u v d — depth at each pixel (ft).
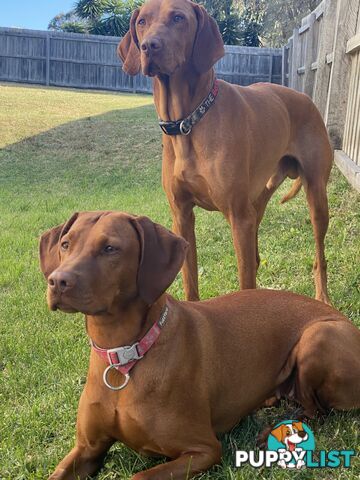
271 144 4.59
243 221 4.20
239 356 3.07
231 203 4.17
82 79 23.67
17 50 23.31
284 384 3.32
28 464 2.96
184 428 2.69
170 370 2.69
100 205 9.13
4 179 11.46
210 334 3.00
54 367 3.97
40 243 2.90
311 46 11.62
